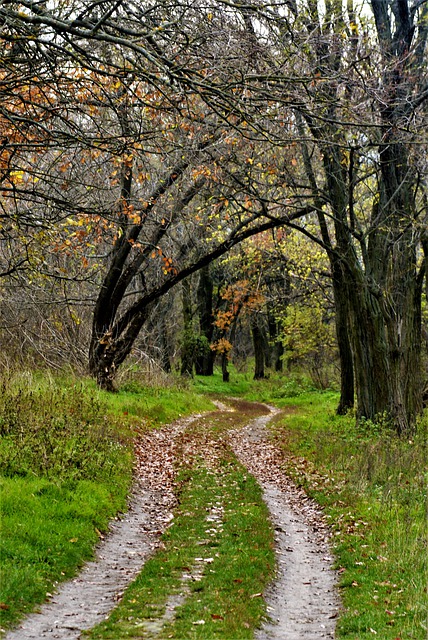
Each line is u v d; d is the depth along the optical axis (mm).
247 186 16391
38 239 11695
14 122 9289
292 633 6941
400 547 9594
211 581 8266
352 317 21812
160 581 8328
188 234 24141
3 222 12344
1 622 6676
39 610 7266
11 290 21312
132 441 17844
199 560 9273
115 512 11781
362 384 21578
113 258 24484
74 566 8953
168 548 9922
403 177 19047
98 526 10750
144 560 9547
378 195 20219
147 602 7500
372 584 8422
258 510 12234
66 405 16984
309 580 8898
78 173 12680
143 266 27891
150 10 8977
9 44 9719
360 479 13977
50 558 8812
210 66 9305
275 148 16953
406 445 17047
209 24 9586
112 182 14469
